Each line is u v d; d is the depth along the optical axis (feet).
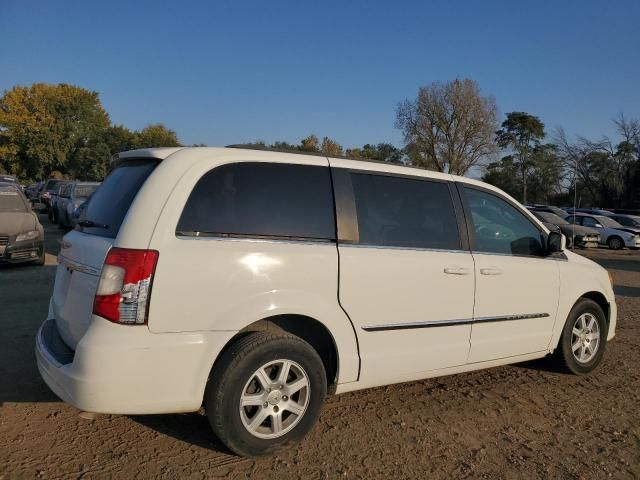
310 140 203.41
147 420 12.94
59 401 13.70
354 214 12.67
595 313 18.03
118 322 10.02
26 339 18.51
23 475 10.39
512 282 15.29
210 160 11.34
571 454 12.45
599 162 164.76
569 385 16.90
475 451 12.35
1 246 32.91
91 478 10.42
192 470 10.85
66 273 12.46
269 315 11.16
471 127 174.91
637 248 81.82
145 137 221.25
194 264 10.51
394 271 12.85
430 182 14.46
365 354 12.55
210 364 10.65
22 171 233.35
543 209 89.25
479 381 16.93
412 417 13.94
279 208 11.76
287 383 11.51
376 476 11.07
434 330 13.65
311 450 11.96
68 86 233.96
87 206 13.28
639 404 15.58
